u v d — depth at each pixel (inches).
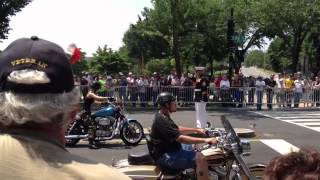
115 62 2265.0
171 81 1098.1
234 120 870.4
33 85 80.7
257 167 301.9
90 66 2261.3
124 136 582.9
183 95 1081.4
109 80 1068.5
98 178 78.9
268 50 3769.7
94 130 572.7
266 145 600.1
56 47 84.7
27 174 77.6
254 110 1064.8
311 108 1095.0
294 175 78.7
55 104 81.9
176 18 1537.9
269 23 1617.9
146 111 1027.3
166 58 2456.9
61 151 81.7
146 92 1078.4
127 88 1072.8
